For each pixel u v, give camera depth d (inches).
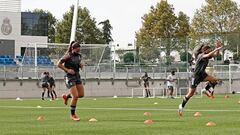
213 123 615.2
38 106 1159.0
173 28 4121.6
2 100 1621.6
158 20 4119.1
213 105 1131.3
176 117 749.3
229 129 554.9
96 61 2244.1
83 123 651.5
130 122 662.5
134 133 522.6
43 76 1736.0
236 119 697.6
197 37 2335.1
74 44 703.1
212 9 3786.9
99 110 965.8
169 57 2321.6
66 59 700.7
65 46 2301.9
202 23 3801.7
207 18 3796.8
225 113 836.0
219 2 3789.4
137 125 613.6
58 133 528.7
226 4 3764.8
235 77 2374.5
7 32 2935.5
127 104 1238.3
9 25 2942.9
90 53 2249.0
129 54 2423.7
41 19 3388.3
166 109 983.6
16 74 2010.3
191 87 757.3
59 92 2050.9
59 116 799.1
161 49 2348.7
